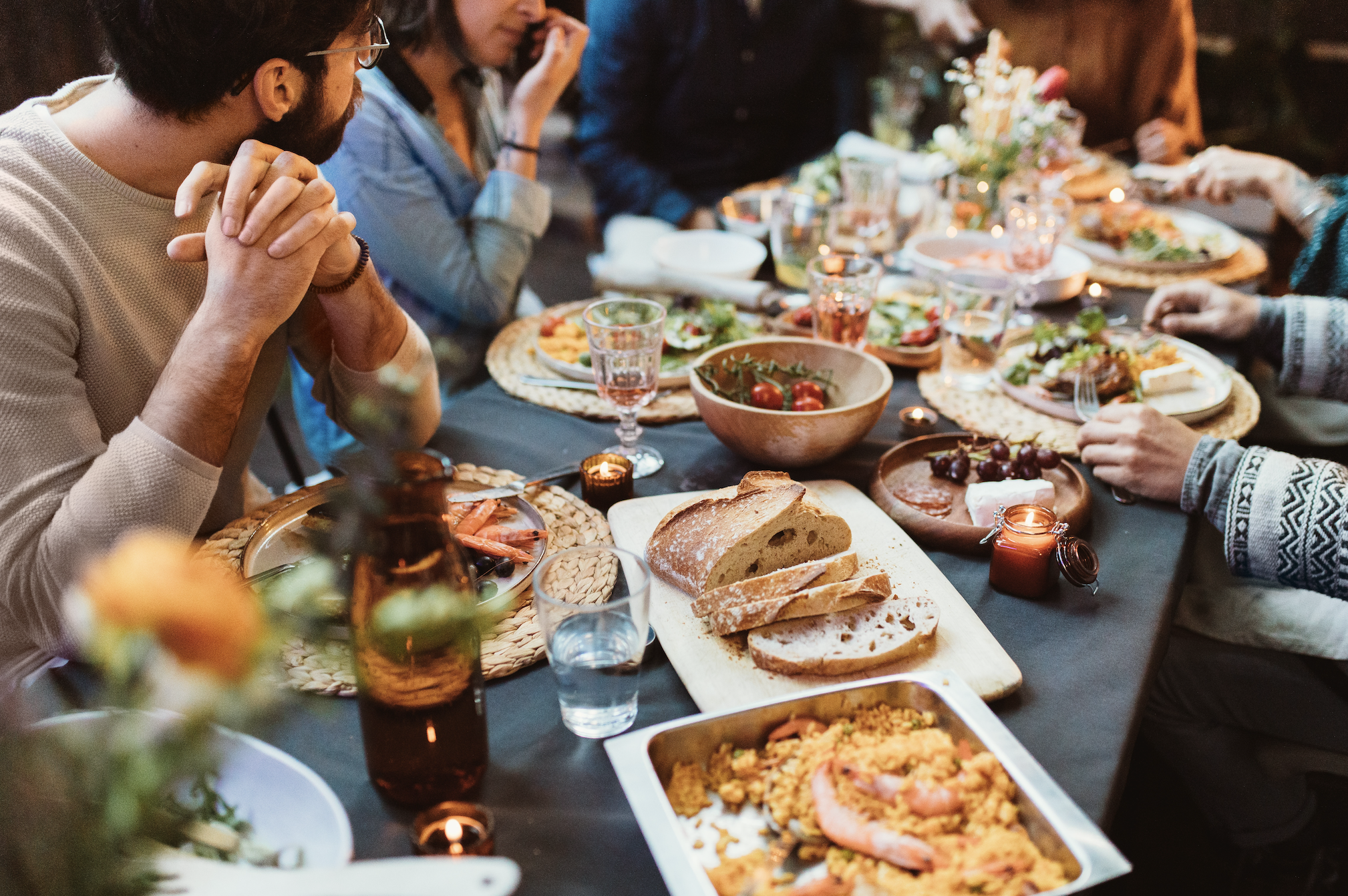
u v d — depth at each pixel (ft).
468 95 8.27
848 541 4.25
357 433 5.51
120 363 4.47
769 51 10.80
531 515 4.47
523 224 7.60
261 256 3.93
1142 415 5.06
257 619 1.79
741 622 3.69
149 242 4.42
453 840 2.81
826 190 9.18
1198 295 7.04
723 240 8.39
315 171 4.22
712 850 2.90
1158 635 3.95
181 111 4.05
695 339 6.47
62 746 1.90
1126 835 6.74
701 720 3.07
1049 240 7.55
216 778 2.83
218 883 2.47
